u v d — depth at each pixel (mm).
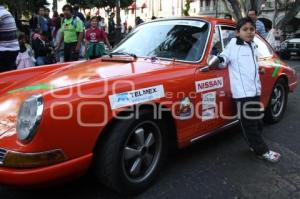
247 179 4148
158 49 4648
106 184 3553
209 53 4508
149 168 3893
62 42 10180
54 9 21094
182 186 3961
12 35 6340
